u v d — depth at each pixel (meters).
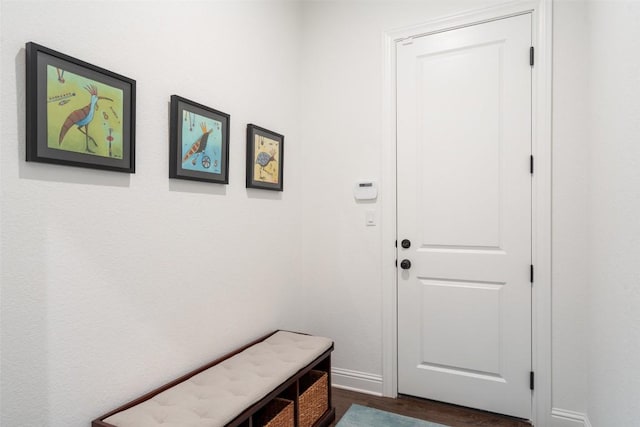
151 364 1.44
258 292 2.10
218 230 1.80
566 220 1.90
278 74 2.32
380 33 2.38
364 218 2.42
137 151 1.40
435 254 2.22
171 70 1.54
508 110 2.06
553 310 1.93
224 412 1.26
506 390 2.05
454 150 2.19
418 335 2.27
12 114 1.03
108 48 1.29
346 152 2.47
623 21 1.31
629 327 1.22
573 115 1.89
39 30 1.09
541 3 1.96
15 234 1.03
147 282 1.43
